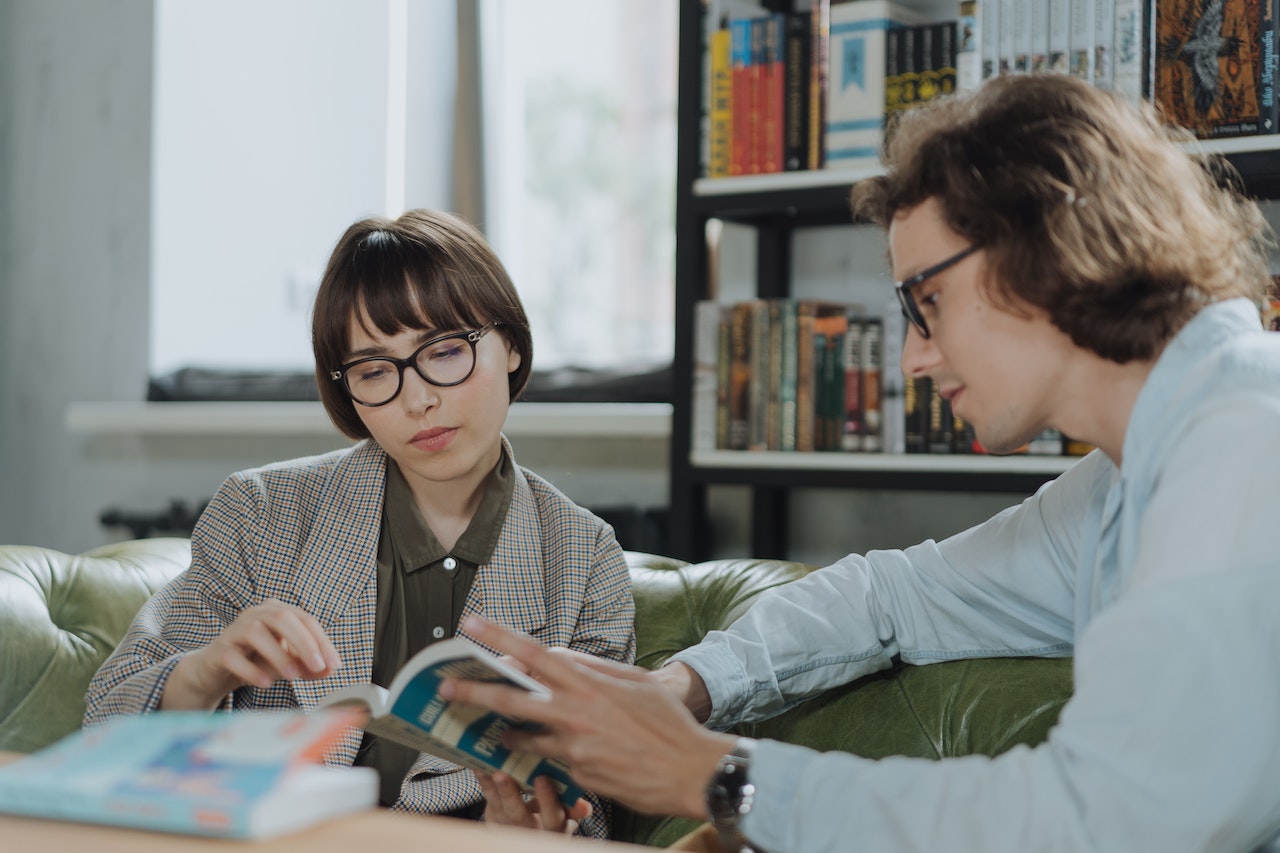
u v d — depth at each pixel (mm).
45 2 3244
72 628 1497
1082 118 931
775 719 1327
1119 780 755
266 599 1314
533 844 698
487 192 2818
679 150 2057
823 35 1952
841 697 1296
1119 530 973
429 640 1358
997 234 902
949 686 1235
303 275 3102
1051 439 1795
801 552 2293
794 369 1988
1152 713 755
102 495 3154
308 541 1337
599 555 1431
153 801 676
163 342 3070
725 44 2029
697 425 2059
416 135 2852
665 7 3154
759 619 1263
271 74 3129
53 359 3229
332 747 1243
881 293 2197
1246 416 812
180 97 3094
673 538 2062
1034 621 1216
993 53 1766
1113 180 901
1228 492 789
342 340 1326
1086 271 875
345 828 705
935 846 800
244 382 2953
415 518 1370
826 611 1267
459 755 980
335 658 1070
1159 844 750
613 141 3197
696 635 1453
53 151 3232
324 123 3098
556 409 2455
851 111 1921
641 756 914
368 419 1318
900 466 1883
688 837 947
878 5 1896
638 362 2678
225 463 2986
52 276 3230
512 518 1399
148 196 3078
